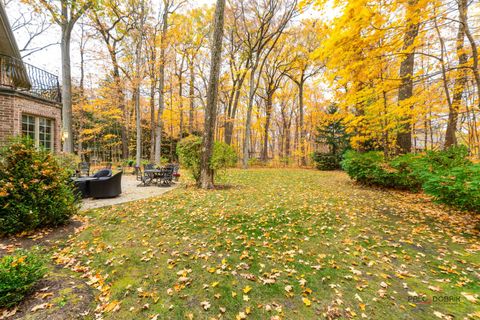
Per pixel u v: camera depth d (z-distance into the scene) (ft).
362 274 8.95
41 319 6.31
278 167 67.56
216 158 26.12
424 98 19.01
